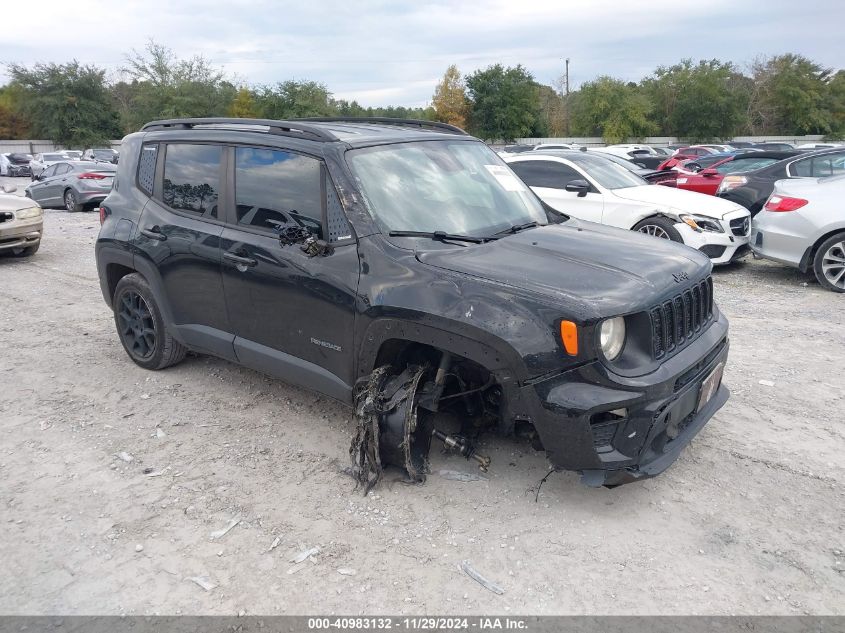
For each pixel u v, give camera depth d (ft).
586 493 11.92
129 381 17.28
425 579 9.84
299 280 12.78
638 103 191.31
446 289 10.91
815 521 11.07
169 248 15.44
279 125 13.73
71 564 10.27
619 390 10.03
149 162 16.53
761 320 22.44
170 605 9.38
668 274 11.43
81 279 29.43
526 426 11.49
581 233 13.48
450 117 200.95
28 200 33.96
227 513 11.51
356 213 12.21
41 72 177.27
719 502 11.64
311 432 14.42
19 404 15.94
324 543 10.67
